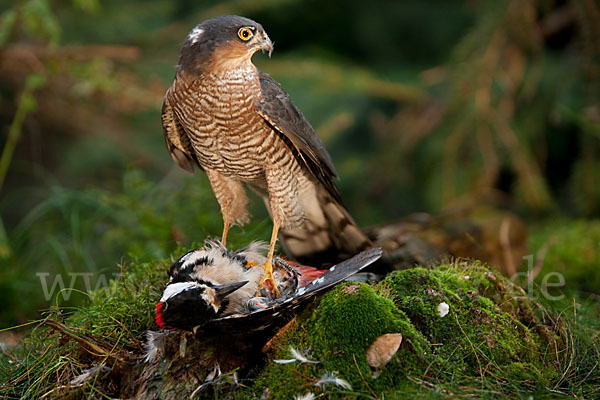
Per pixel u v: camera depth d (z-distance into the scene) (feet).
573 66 45.47
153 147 53.57
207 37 23.68
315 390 19.27
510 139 44.04
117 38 49.03
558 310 25.45
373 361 19.63
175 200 36.65
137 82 45.73
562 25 49.44
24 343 24.73
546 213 46.39
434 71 48.42
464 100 44.75
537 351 22.09
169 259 27.55
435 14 57.72
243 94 23.91
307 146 25.13
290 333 20.86
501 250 30.22
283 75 48.26
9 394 21.63
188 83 23.99
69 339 21.83
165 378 20.29
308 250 28.14
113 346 21.42
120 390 20.89
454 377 19.89
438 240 29.25
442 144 45.47
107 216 39.60
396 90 49.55
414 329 20.40
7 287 33.24
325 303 20.89
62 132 55.11
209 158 26.05
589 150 44.45
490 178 44.19
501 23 44.57
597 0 42.52
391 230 30.14
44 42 44.83
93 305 24.63
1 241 35.01
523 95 46.47
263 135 24.76
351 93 51.37
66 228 38.01
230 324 20.04
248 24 23.73
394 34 58.13
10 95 51.06
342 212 26.71
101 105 49.14
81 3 41.11
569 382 20.68
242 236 31.68
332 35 59.06
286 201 26.13
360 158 53.21
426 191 46.75
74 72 41.73
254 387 19.92
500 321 21.95
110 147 53.31
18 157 55.67
